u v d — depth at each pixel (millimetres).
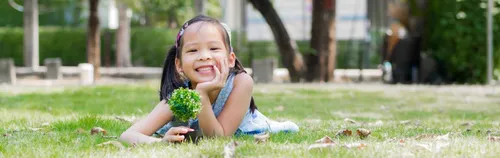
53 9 35750
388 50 18438
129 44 31266
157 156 4133
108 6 31438
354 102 11250
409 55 18078
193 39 4746
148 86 14148
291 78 19219
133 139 4742
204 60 4707
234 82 4992
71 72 24172
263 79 18984
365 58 25781
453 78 18047
